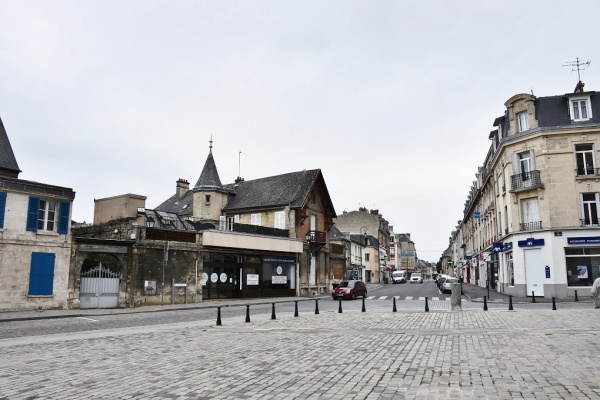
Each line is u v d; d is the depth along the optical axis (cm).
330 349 973
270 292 3400
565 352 877
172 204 4622
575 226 2719
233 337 1195
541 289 2816
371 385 658
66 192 2270
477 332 1193
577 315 1578
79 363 854
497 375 705
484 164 4341
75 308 2238
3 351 1002
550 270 2747
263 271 3369
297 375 730
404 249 14362
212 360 869
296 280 3666
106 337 1223
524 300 2620
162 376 736
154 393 632
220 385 671
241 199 4134
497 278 3600
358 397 598
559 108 2883
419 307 2234
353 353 920
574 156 2791
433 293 3891
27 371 785
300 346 1023
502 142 3089
